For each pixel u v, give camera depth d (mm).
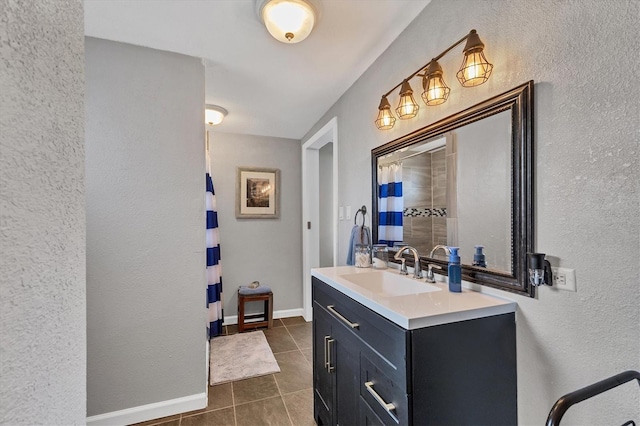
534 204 979
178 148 1843
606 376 795
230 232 3434
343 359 1337
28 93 352
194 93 1876
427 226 1483
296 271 3711
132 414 1709
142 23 1550
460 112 1267
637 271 740
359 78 2150
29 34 355
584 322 844
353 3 1418
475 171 1209
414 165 1572
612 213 786
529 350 991
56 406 415
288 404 1884
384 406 987
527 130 991
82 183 498
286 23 1411
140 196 1761
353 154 2250
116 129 1718
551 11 928
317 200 3664
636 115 738
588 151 835
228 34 1647
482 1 1169
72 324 461
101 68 1694
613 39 780
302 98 2514
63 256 435
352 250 2041
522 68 1020
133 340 1731
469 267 1234
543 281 924
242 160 3488
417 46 1525
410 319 890
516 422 1026
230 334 3061
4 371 312
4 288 313
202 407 1840
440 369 922
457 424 939
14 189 327
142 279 1757
